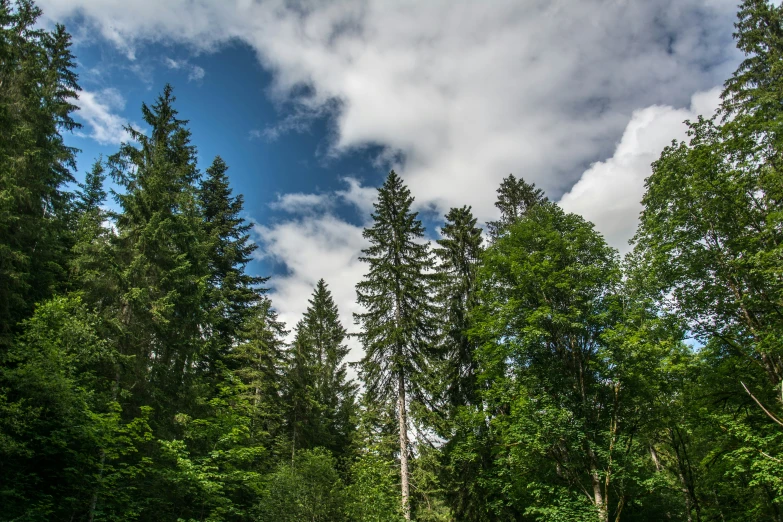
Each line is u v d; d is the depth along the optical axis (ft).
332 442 86.02
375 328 65.36
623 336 46.44
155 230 49.85
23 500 35.53
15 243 44.83
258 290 83.46
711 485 54.39
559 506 46.19
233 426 53.78
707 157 45.93
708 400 49.11
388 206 77.05
